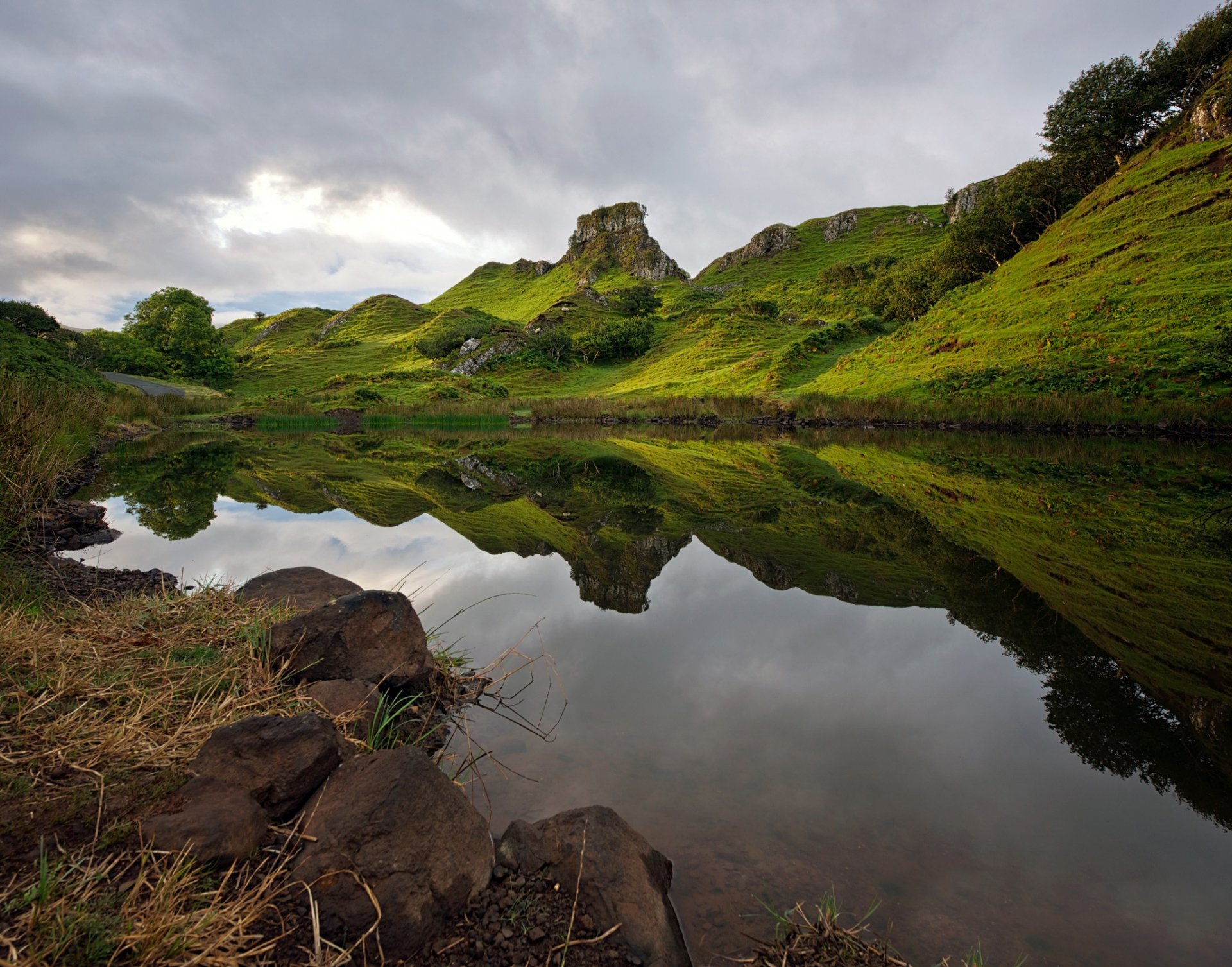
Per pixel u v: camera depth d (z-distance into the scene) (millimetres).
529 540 7559
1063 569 6027
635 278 121750
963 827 2467
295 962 1600
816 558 6617
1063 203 44906
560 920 1873
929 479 12602
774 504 10188
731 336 61688
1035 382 26094
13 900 1524
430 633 4457
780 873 2238
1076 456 15812
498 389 57656
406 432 33125
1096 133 42344
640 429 34250
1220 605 4898
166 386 47844
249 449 20234
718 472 14719
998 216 46062
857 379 37531
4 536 5465
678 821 2504
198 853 1767
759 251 125688
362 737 2756
